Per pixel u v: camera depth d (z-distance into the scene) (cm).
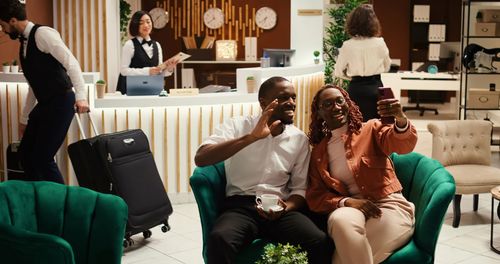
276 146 370
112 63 854
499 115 914
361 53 641
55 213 291
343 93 375
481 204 631
